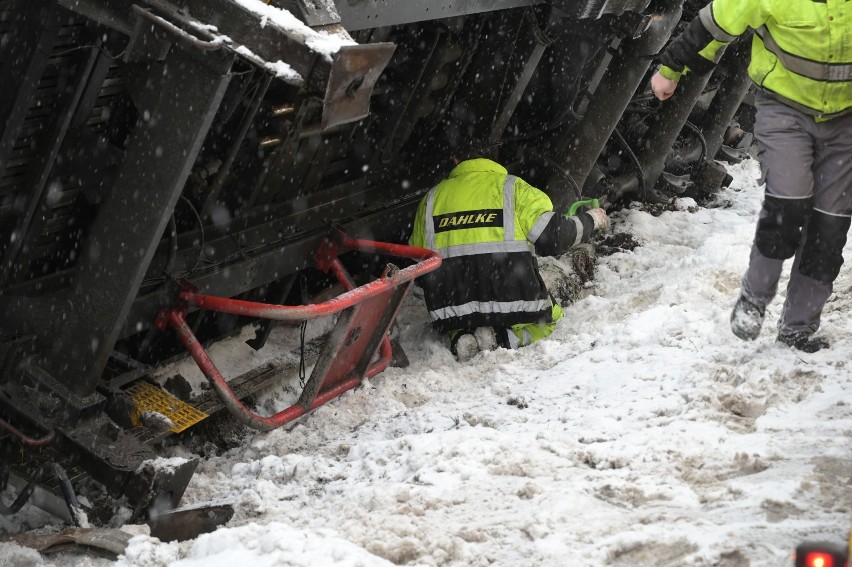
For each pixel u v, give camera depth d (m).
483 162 5.29
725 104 8.52
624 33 5.90
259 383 4.67
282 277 5.28
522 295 5.14
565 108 6.64
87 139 4.07
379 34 5.21
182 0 3.37
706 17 3.57
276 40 3.23
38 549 3.08
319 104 4.77
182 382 4.46
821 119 3.49
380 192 5.88
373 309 4.49
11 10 3.54
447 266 5.15
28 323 3.89
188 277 4.48
